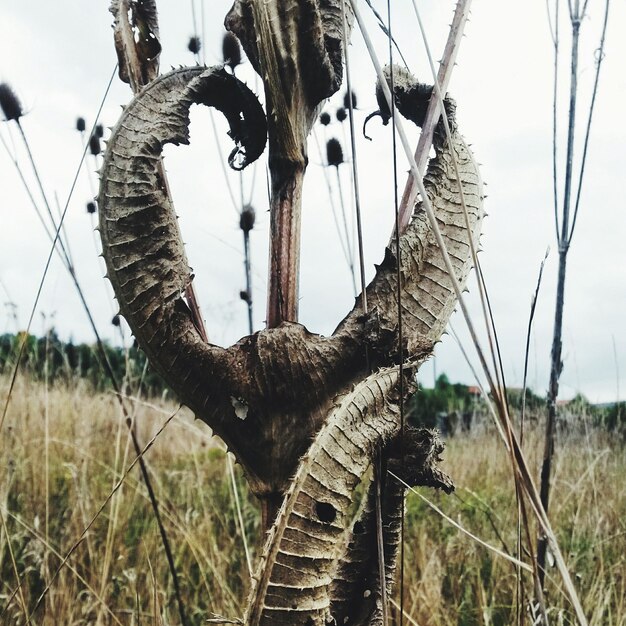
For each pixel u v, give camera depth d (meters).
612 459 4.13
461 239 1.15
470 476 4.34
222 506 3.80
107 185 0.98
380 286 1.10
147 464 3.99
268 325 1.08
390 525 1.07
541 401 3.95
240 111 1.12
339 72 1.14
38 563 2.54
